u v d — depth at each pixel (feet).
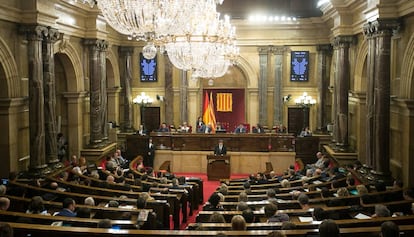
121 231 19.48
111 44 67.77
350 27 53.57
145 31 29.12
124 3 27.35
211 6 41.81
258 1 72.33
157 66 74.33
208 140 60.59
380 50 39.88
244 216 23.24
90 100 57.67
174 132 64.90
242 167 59.93
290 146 59.26
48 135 44.70
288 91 73.15
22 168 43.73
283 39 71.56
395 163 42.34
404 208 27.68
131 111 74.38
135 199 30.66
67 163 51.29
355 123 55.62
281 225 21.67
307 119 72.38
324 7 59.62
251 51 72.90
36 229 19.47
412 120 38.45
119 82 72.95
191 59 44.11
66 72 54.85
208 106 74.59
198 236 19.12
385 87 40.11
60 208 27.73
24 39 42.52
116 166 48.24
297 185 39.58
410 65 38.04
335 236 16.12
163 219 29.40
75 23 53.31
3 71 40.01
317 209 24.25
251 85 73.31
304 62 72.02
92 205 27.27
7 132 41.11
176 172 61.21
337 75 55.47
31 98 42.50
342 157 54.19
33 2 41.22
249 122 74.13
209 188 52.06
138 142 61.41
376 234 19.07
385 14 39.01
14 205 28.81
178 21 29.94
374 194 29.96
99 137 58.23
